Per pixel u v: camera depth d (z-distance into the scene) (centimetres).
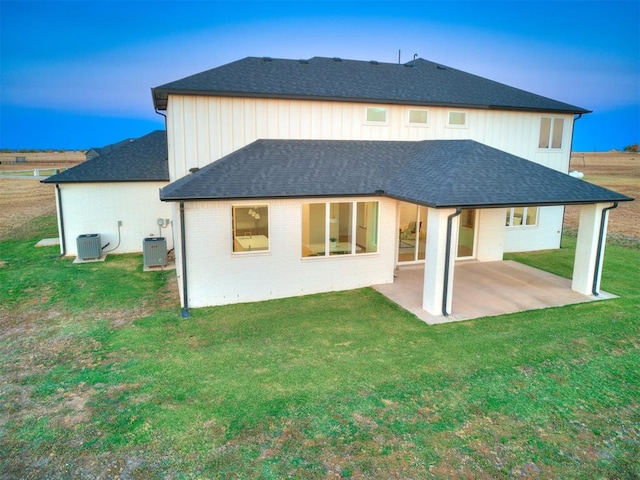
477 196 971
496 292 1170
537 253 1681
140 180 1638
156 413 597
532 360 769
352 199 1166
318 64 1625
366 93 1405
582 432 564
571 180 1141
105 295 1165
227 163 1142
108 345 843
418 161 1270
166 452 512
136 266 1480
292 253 1138
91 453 511
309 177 1160
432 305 1000
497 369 734
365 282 1227
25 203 3228
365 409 607
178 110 1223
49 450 516
